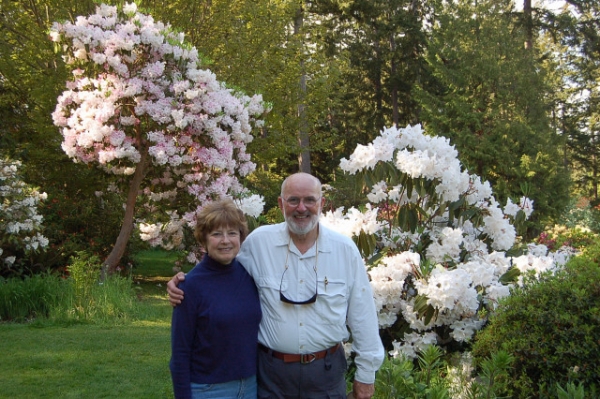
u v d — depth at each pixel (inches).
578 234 366.6
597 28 888.3
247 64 522.3
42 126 420.8
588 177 1144.8
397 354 151.7
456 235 173.9
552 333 126.9
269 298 104.0
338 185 583.2
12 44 466.9
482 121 654.5
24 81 454.9
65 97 349.1
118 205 446.6
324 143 627.2
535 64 684.1
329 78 581.6
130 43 332.5
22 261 371.6
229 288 101.7
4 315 297.7
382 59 983.0
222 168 353.4
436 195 182.5
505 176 625.3
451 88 714.8
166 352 238.7
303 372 102.7
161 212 428.8
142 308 326.3
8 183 331.0
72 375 206.2
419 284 154.9
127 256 446.9
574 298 129.0
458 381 133.8
